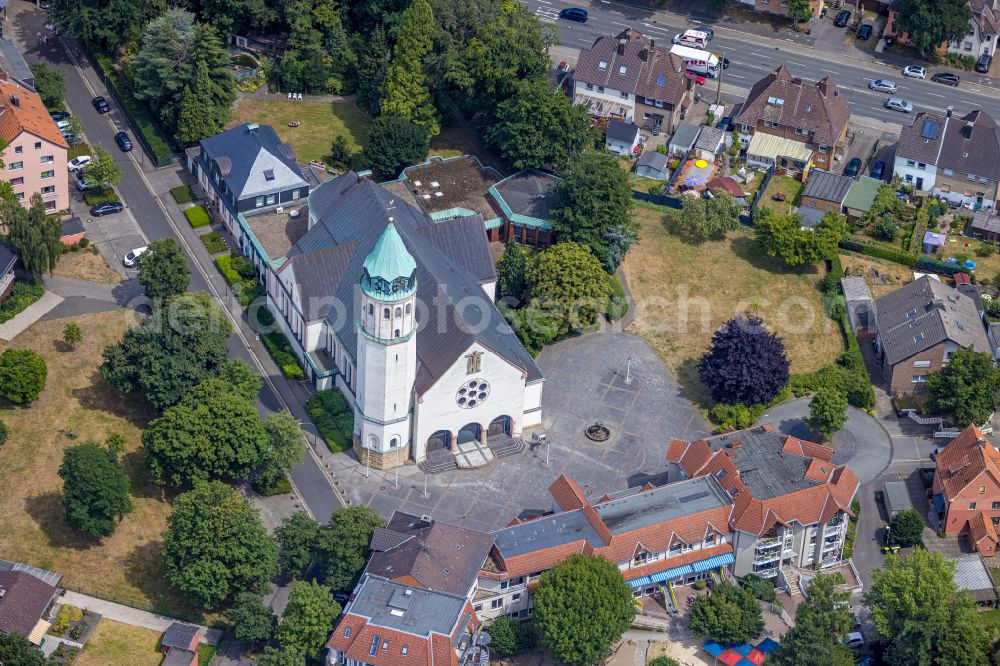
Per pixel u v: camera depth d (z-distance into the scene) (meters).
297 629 188.25
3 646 179.62
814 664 187.62
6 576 191.62
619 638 193.38
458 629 188.25
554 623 188.25
